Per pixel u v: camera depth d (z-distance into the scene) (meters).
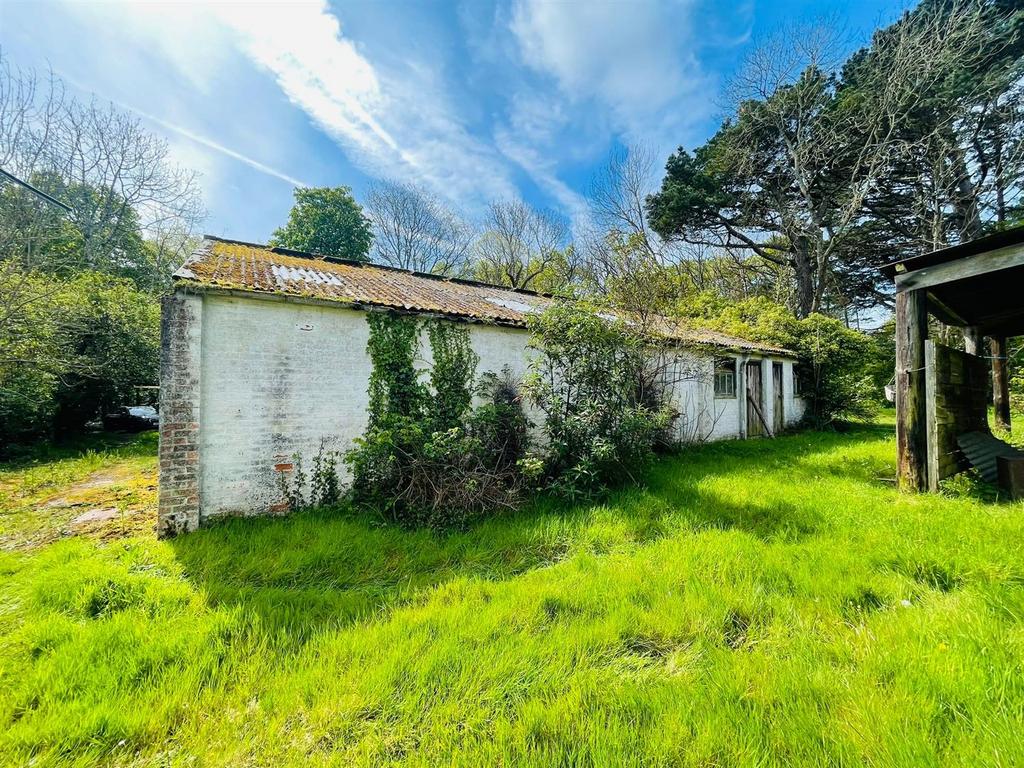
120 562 3.45
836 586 2.86
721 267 25.36
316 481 5.00
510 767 1.62
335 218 25.44
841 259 20.41
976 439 6.37
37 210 11.12
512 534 4.13
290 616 2.71
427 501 4.72
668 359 8.90
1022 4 13.84
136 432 13.20
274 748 1.73
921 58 14.25
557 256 23.72
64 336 9.83
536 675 2.13
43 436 10.02
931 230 16.55
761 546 3.61
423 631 2.51
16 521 4.63
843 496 5.09
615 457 5.43
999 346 9.41
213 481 4.42
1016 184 14.88
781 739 1.67
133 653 2.29
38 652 2.35
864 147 15.44
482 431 5.87
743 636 2.45
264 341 4.75
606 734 1.73
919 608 2.58
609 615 2.65
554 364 6.00
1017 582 2.76
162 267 19.17
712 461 7.59
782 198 18.98
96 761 1.69
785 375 12.91
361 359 5.38
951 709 1.77
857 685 1.95
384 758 1.70
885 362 16.66
